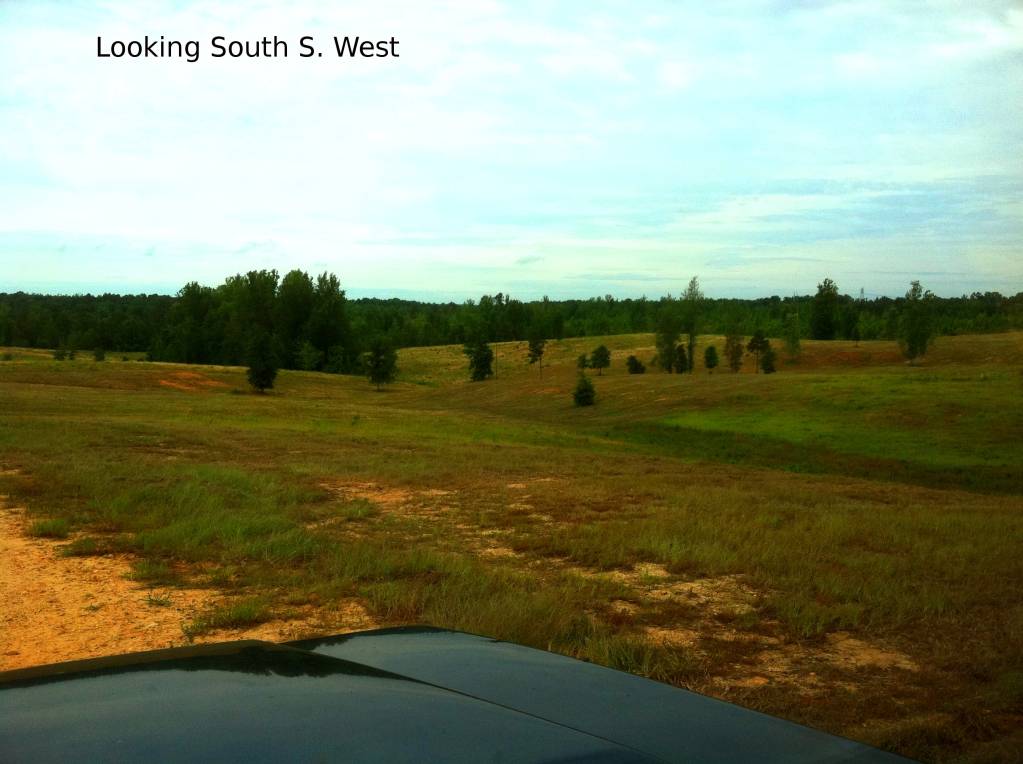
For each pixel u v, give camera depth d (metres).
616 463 24.58
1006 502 18.62
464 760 1.16
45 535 10.02
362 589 7.25
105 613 6.74
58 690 1.43
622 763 1.25
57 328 171.88
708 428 52.91
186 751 1.12
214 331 138.00
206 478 15.20
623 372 115.56
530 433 44.97
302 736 1.21
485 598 6.74
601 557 8.94
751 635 6.31
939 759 4.04
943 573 8.52
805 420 52.62
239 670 1.60
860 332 153.00
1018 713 4.70
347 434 33.53
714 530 10.61
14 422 28.58
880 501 16.80
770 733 1.52
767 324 166.12
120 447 22.08
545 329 177.75
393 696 1.47
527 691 1.70
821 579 7.95
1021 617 6.65
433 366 157.12
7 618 6.60
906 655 5.85
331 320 135.12
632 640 5.75
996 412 48.66
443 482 17.14
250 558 8.91
